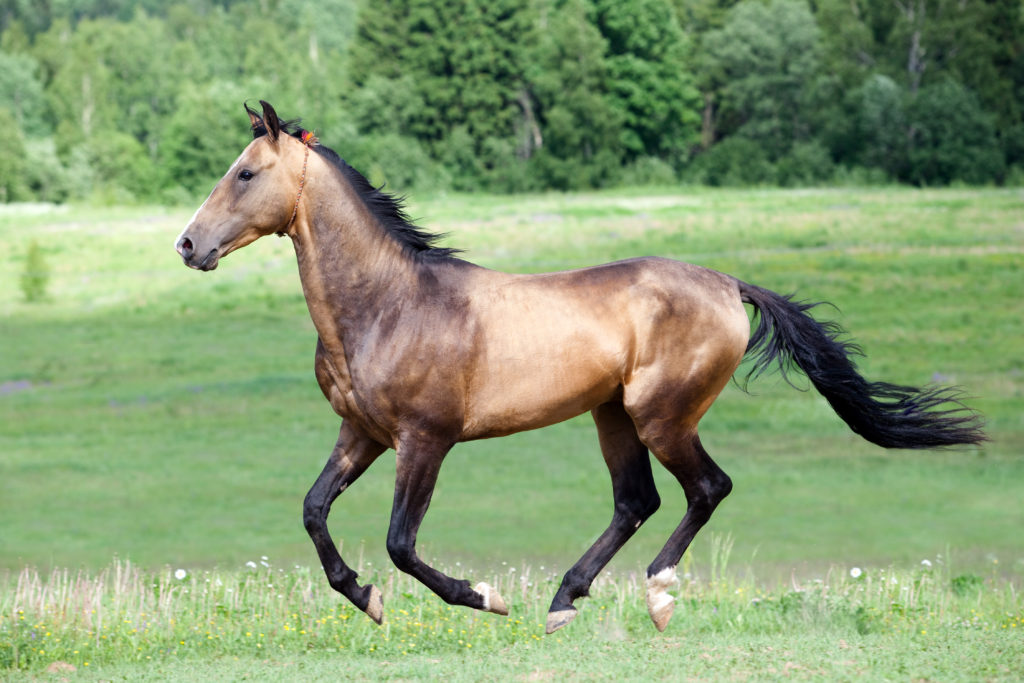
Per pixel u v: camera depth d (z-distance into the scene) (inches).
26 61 3686.0
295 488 607.5
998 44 3198.8
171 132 3179.1
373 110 3216.0
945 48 3225.9
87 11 5423.2
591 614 287.9
